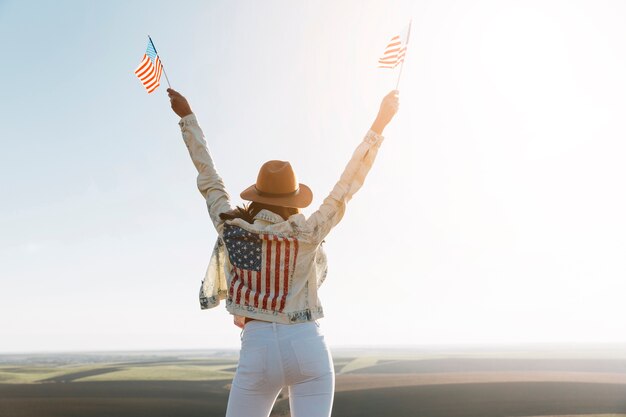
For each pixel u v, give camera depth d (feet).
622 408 32.04
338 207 8.65
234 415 8.17
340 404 35.19
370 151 8.86
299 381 8.16
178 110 9.48
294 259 8.36
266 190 8.64
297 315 8.20
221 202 8.97
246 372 8.09
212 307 9.01
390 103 9.00
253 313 8.16
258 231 8.37
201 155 9.27
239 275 8.39
